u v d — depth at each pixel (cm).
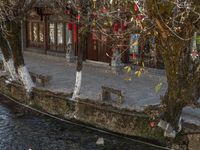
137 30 1257
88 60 2669
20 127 1806
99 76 2347
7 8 1964
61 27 2959
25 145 1605
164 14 1079
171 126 1420
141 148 1548
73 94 1872
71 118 1844
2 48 2209
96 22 1633
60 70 2606
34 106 2061
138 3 1106
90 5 1762
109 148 1566
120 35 1451
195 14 1079
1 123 1858
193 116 1544
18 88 2186
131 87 2039
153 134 1534
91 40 2638
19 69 2078
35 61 3030
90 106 1764
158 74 2161
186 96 1317
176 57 1240
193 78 1289
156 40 1245
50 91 1969
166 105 1412
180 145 1452
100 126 1725
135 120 1596
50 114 1955
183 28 1142
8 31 2023
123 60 2383
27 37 3469
